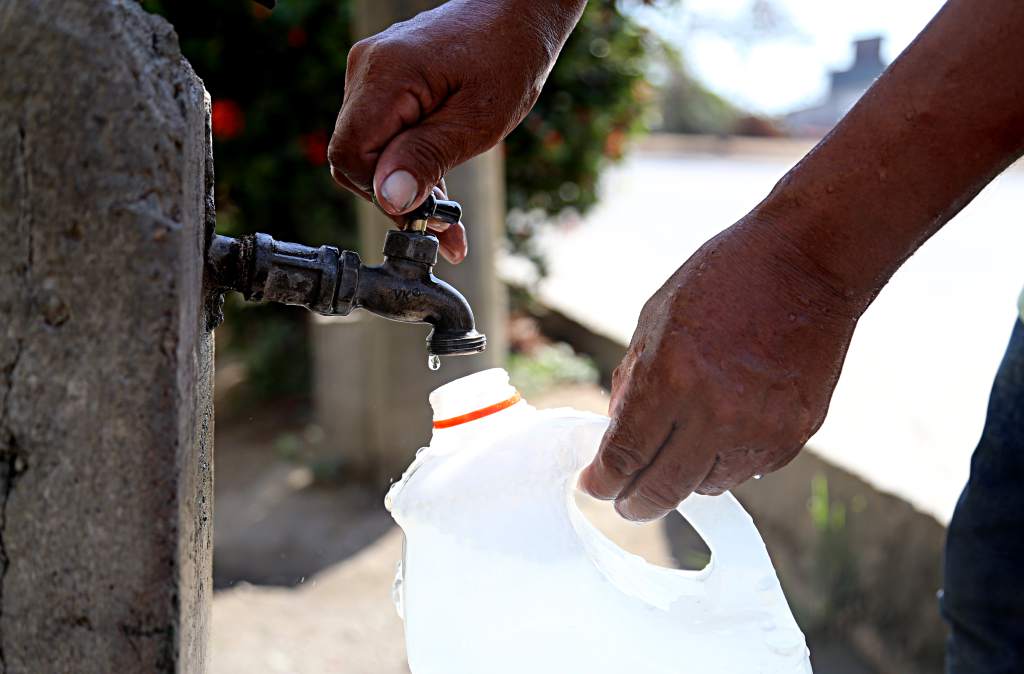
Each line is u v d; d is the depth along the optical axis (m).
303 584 3.22
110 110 0.83
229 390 5.16
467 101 1.29
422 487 1.12
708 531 1.15
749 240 1.04
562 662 1.11
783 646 1.12
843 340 1.05
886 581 2.88
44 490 0.86
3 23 0.83
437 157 1.25
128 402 0.85
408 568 1.15
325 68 4.28
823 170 1.02
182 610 0.90
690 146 19.09
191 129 0.88
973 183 1.01
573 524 1.15
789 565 3.27
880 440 3.38
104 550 0.86
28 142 0.83
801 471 3.36
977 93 0.97
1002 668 1.64
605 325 5.78
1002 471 1.59
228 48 4.26
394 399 3.73
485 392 1.16
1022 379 1.55
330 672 2.73
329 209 4.48
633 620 1.12
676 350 1.02
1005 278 6.51
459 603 1.12
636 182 13.27
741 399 1.02
